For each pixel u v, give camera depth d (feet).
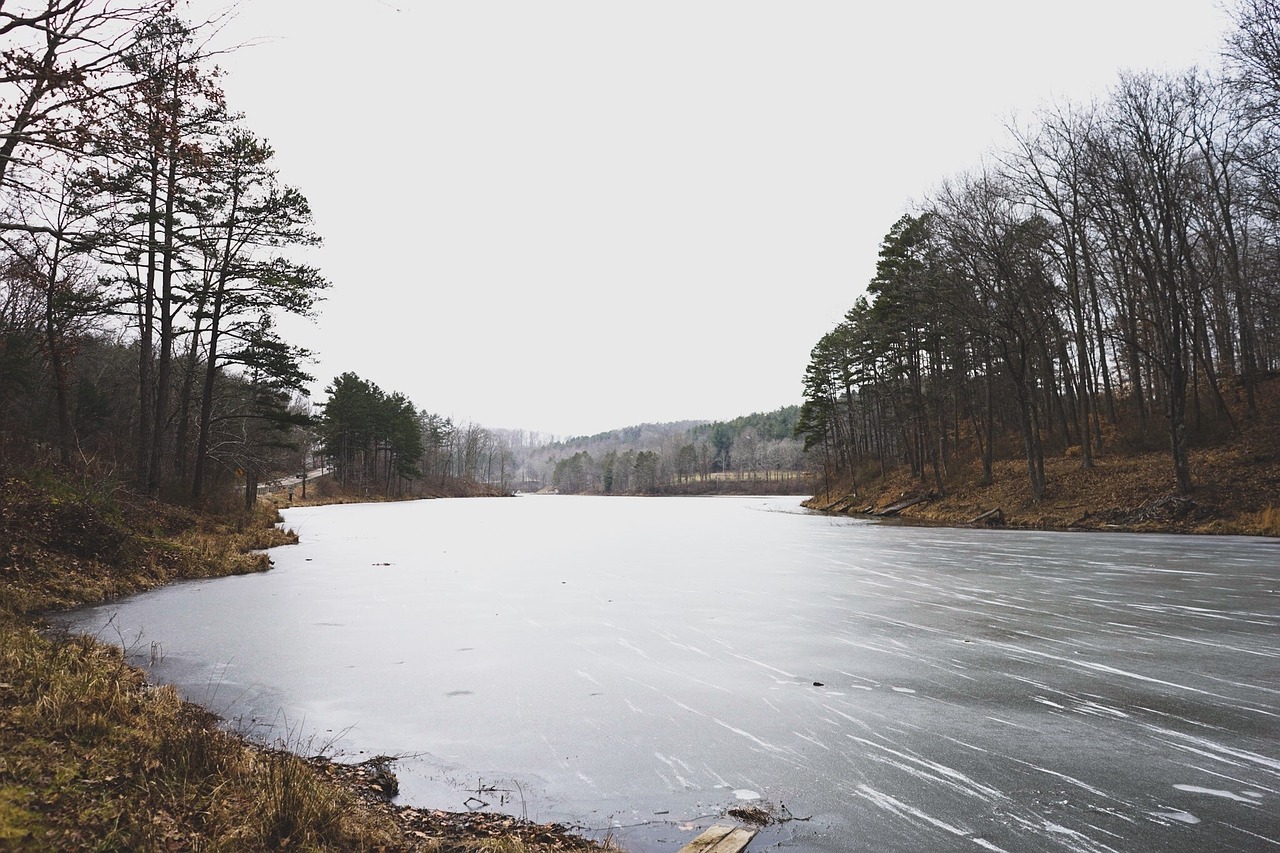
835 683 26.58
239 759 16.47
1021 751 19.38
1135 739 20.13
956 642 32.99
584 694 25.68
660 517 191.83
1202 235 111.55
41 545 46.55
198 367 123.95
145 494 79.15
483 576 60.85
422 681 27.55
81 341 74.90
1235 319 133.18
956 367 149.28
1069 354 144.87
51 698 16.65
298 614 41.88
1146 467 109.50
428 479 436.35
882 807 16.07
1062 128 114.73
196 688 26.37
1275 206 84.12
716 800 16.72
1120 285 127.24
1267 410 108.99
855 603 44.68
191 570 57.52
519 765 19.12
